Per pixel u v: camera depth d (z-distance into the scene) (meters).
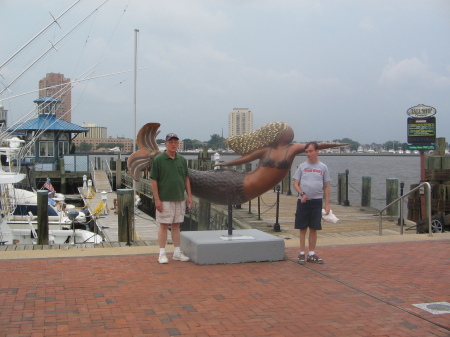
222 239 7.59
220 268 7.12
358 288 6.18
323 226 12.70
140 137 7.49
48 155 35.34
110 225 16.36
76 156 35.06
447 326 4.91
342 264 7.44
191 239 7.59
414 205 14.64
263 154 7.52
